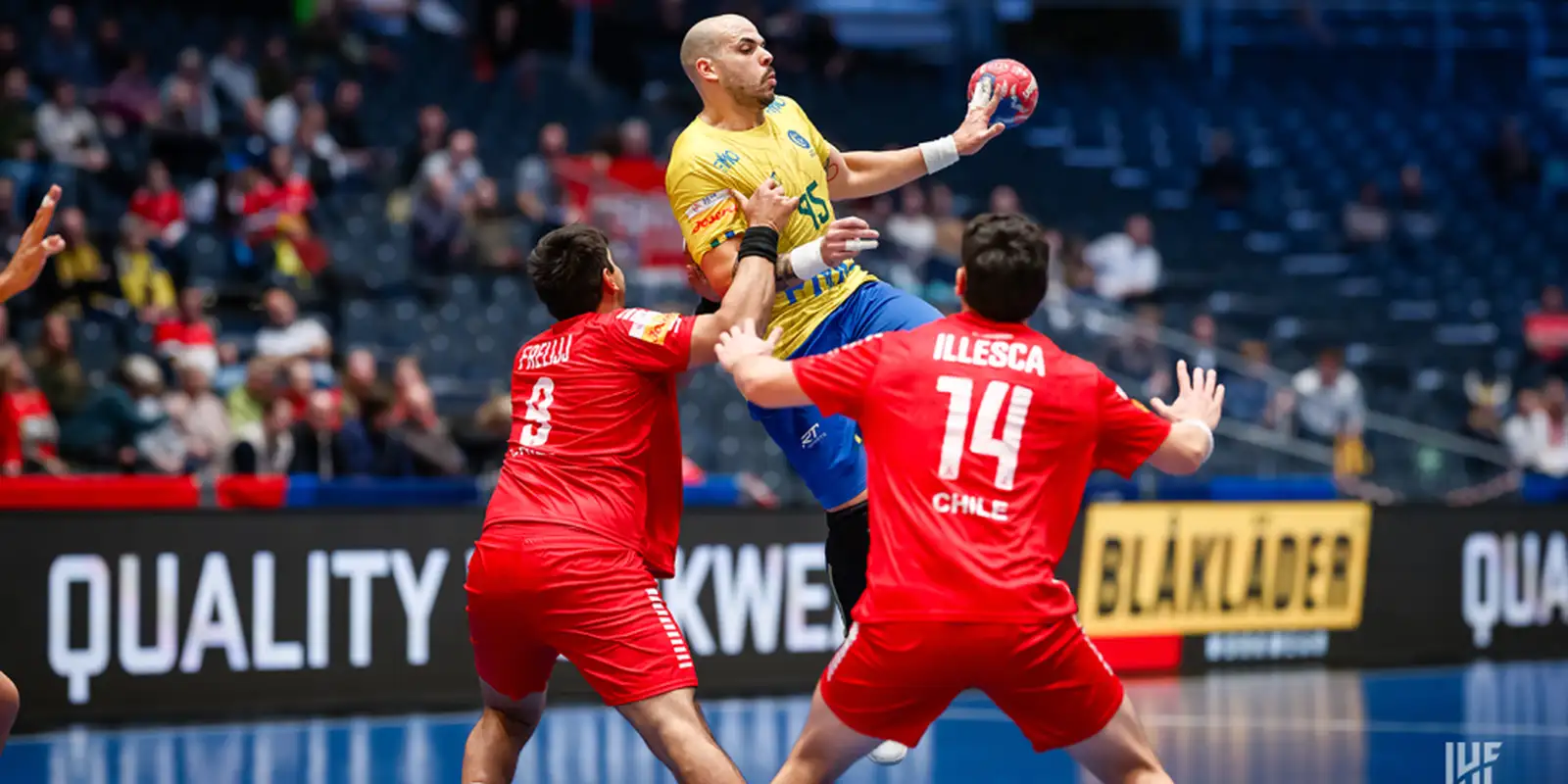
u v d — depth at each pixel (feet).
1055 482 32.58
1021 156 150.61
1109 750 32.76
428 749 59.26
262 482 71.77
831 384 33.24
